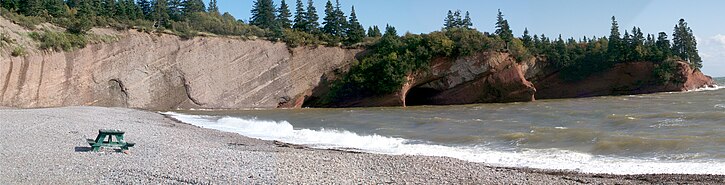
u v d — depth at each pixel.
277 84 75.12
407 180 13.01
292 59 77.31
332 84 76.25
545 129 27.69
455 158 17.52
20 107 53.47
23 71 56.50
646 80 85.94
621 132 25.28
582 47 94.56
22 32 59.06
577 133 24.69
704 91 81.25
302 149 20.66
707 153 17.97
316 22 95.44
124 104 65.19
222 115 50.03
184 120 41.25
